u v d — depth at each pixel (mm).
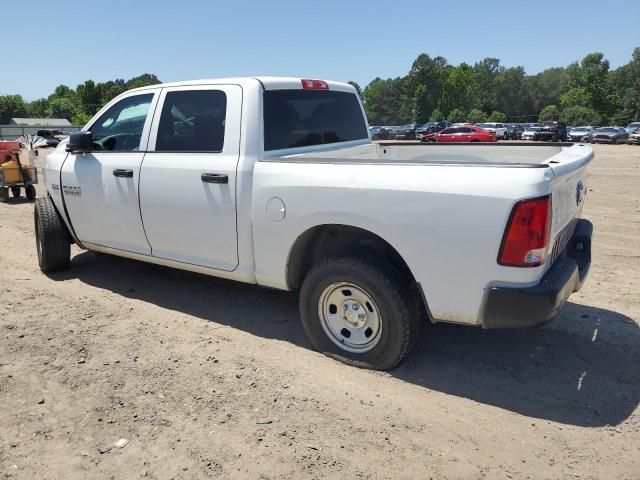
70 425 3162
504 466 2812
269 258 4055
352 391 3514
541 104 129375
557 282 3229
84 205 5250
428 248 3338
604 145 40438
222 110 4266
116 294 5301
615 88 108625
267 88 4254
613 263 6316
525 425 3164
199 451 2926
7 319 4617
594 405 3367
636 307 4891
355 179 3561
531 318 3150
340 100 5164
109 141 5117
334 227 3791
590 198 11297
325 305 3910
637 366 3842
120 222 4961
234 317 4750
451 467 2803
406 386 3588
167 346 4164
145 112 4789
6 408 3326
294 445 2967
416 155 5652
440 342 4219
